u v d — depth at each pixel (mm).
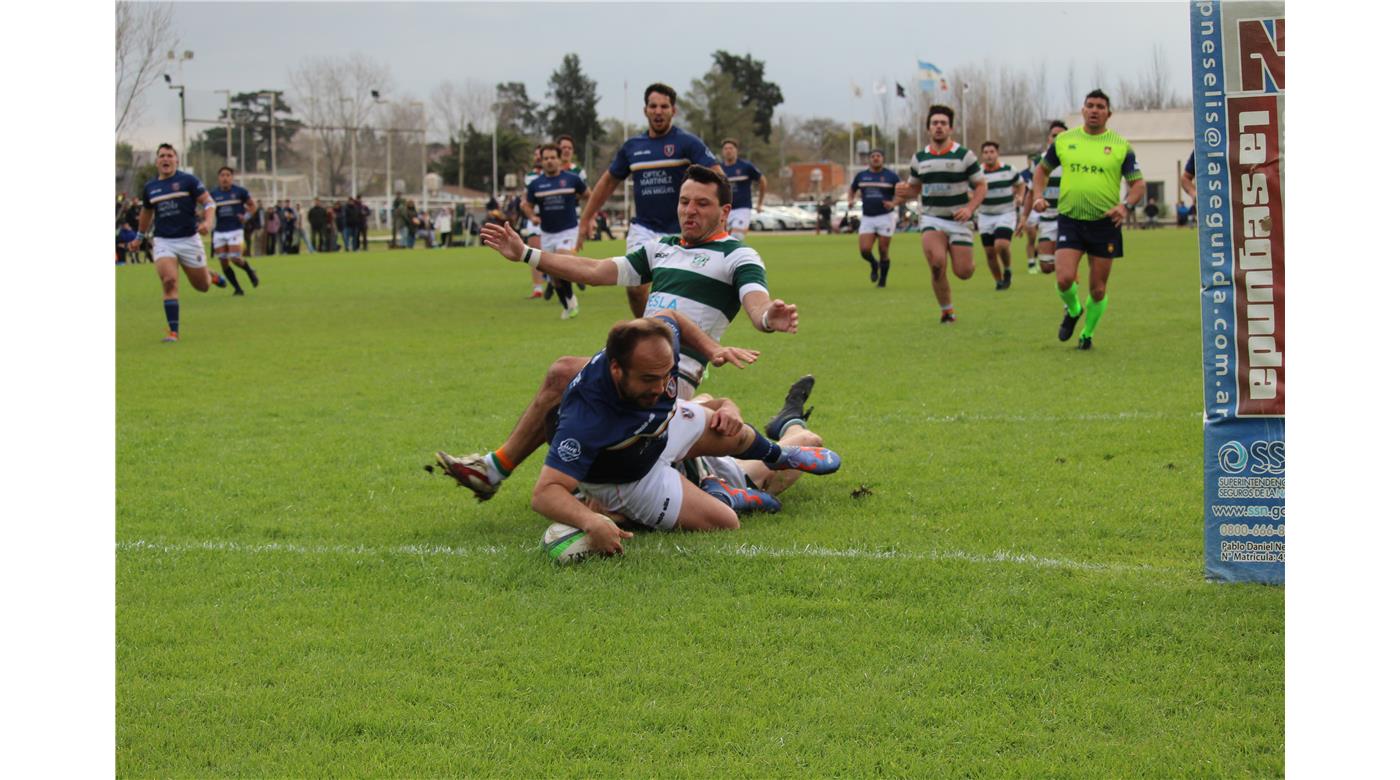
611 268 6883
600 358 5484
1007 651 4383
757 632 4598
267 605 5020
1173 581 5102
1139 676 4160
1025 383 10320
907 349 12742
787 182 114562
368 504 6699
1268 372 4969
